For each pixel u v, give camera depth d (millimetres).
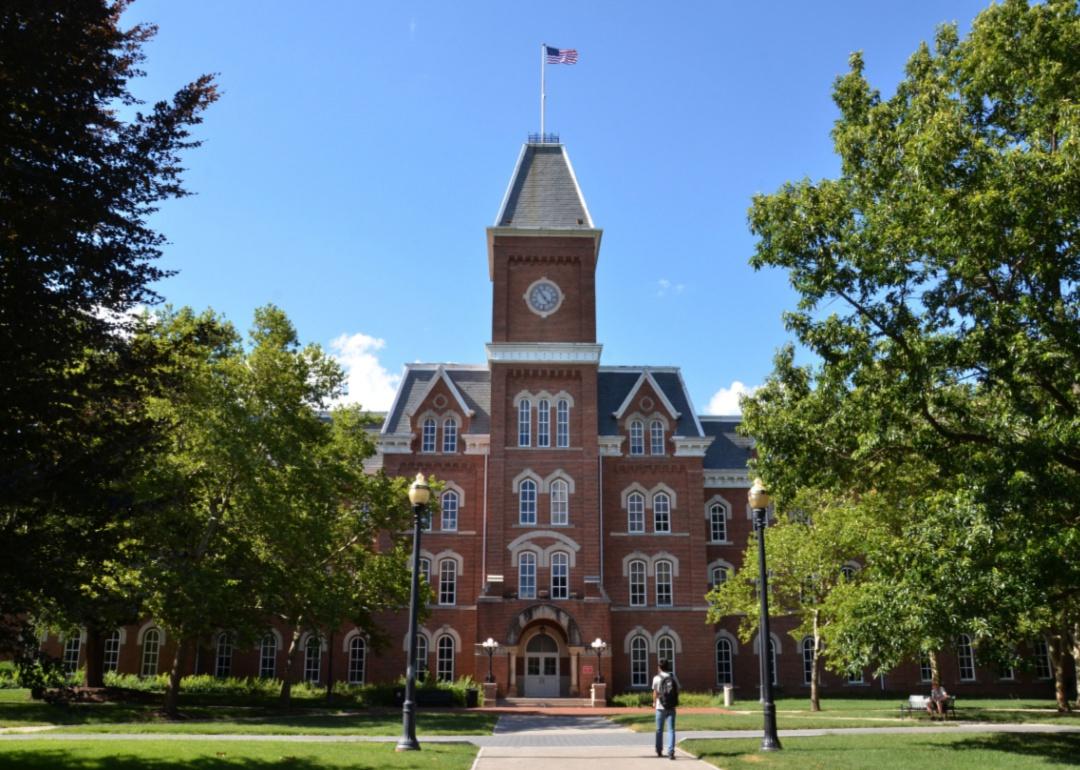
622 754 23859
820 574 44125
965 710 41125
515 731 32719
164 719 33344
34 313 15391
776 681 59562
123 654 56469
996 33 23266
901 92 26719
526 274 59688
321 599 37750
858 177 25625
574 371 58406
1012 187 19953
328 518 40219
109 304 16875
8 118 15812
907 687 59719
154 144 17453
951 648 25703
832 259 24547
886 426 22844
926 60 26688
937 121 21531
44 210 15055
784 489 26750
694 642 56875
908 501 27438
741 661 59875
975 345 20969
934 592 21438
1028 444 19969
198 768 18125
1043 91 21781
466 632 56562
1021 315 21156
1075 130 19578
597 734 30953
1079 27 21641
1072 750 23109
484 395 62062
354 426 46250
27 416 15211
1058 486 19656
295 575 37844
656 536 58469
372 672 56219
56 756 18469
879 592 23281
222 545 35125
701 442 59688
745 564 48906
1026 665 21656
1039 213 19734
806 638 60344
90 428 16078
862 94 27109
